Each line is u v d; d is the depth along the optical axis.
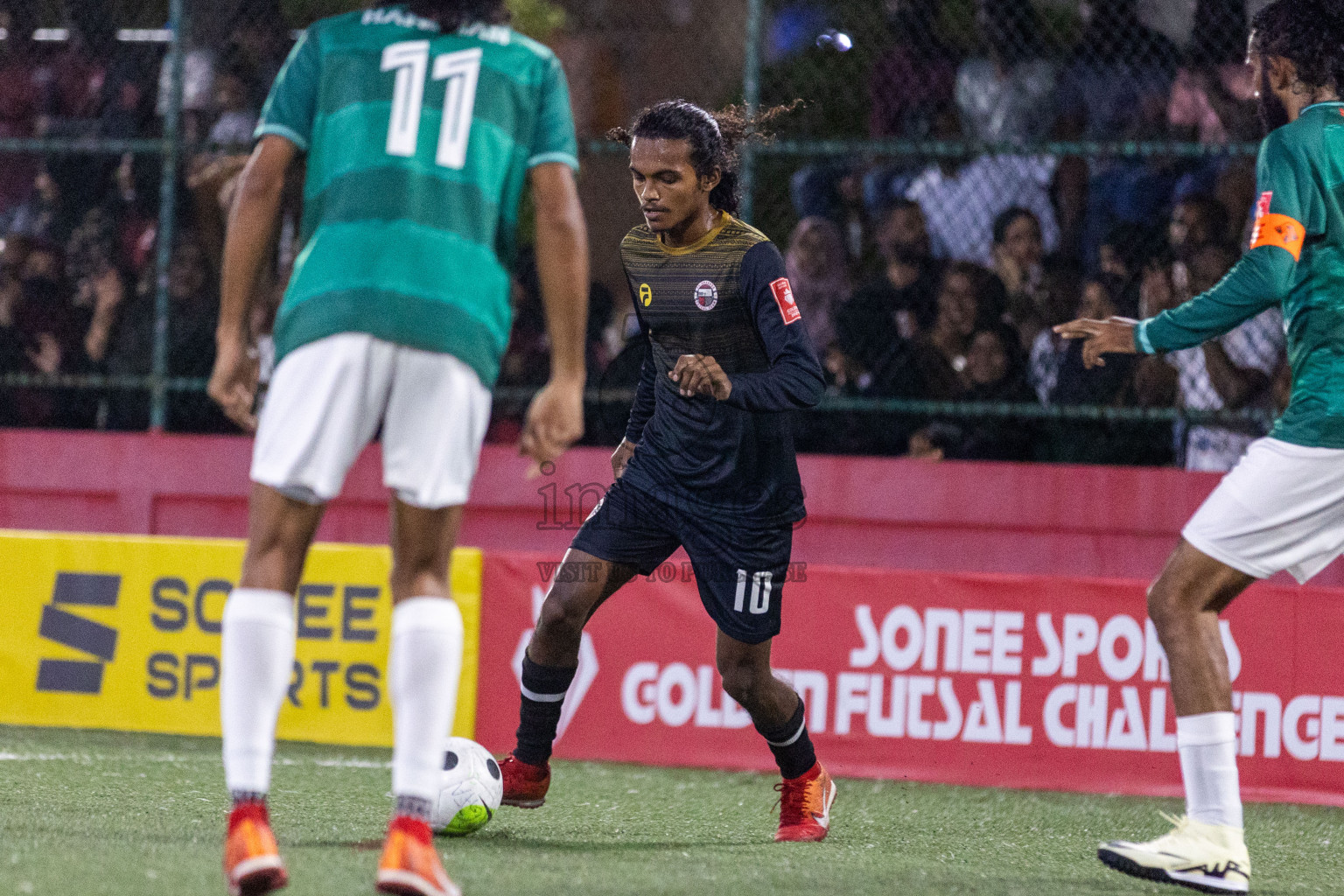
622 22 29.33
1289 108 11.35
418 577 8.81
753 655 12.41
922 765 17.73
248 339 8.92
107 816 12.18
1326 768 17.09
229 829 8.46
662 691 18.14
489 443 22.86
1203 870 10.64
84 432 22.72
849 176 22.91
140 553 18.56
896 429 21.86
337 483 8.43
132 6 24.05
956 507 20.91
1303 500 10.71
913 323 21.83
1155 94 22.08
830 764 17.86
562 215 8.85
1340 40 11.09
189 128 23.53
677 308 12.37
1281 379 20.73
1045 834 14.10
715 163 12.02
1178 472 20.41
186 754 16.92
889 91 23.30
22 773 14.90
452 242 8.57
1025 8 22.72
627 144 13.59
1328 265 10.73
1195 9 21.88
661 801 15.20
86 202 23.94
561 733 18.27
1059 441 21.39
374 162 8.55
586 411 22.52
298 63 8.90
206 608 18.41
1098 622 17.56
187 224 23.36
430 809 8.51
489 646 18.36
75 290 23.78
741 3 28.70
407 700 8.60
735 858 11.57
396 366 8.43
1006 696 17.67
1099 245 21.78
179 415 23.41
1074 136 22.31
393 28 8.85
